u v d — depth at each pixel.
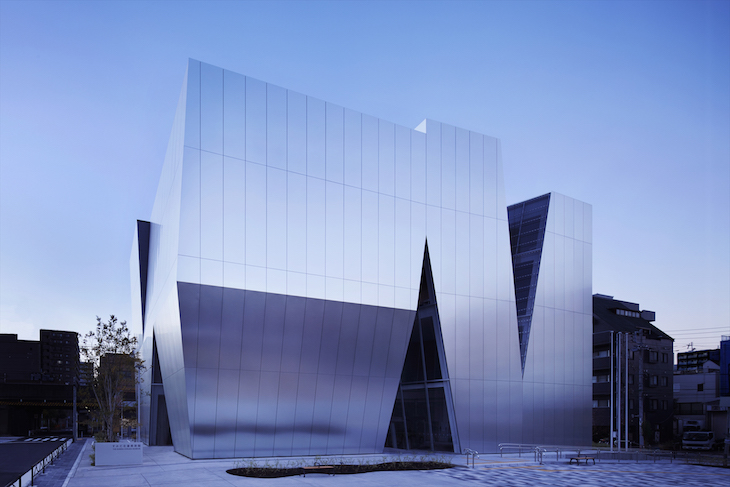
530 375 35.41
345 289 28.97
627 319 69.94
